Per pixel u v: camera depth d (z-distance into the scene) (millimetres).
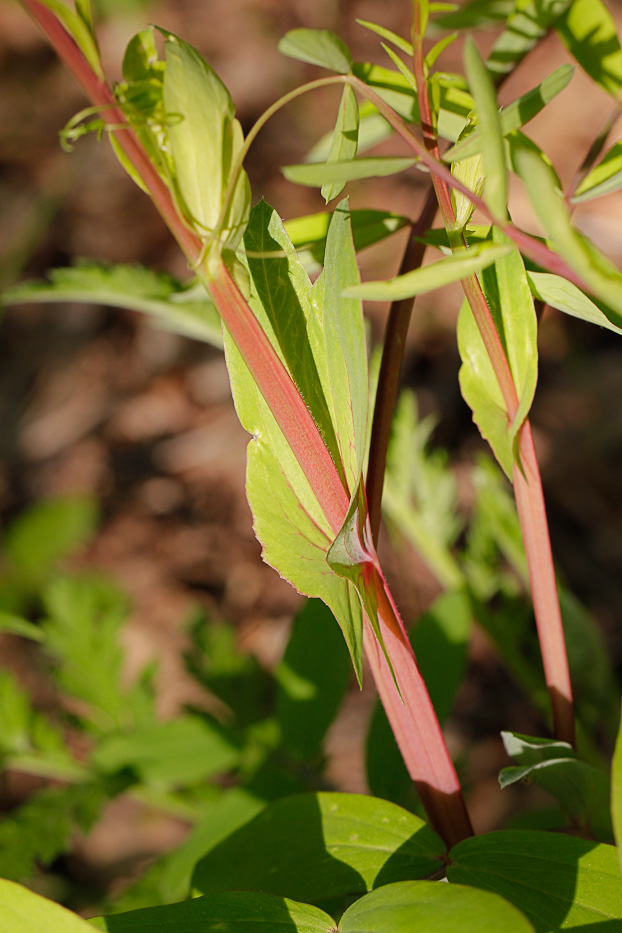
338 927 307
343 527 308
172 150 306
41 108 1613
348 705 827
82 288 402
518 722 785
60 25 303
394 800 398
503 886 314
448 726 798
